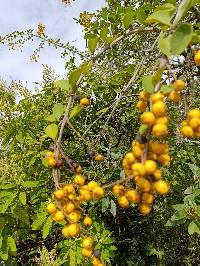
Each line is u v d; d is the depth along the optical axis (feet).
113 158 12.79
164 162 4.68
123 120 14.85
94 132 14.67
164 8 5.16
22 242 14.80
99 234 12.59
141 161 4.48
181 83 4.79
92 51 6.31
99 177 12.10
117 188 5.16
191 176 14.37
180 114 11.53
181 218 9.50
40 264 12.28
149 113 4.46
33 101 15.61
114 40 6.31
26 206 12.66
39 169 13.73
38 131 14.58
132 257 16.29
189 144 13.60
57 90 15.14
